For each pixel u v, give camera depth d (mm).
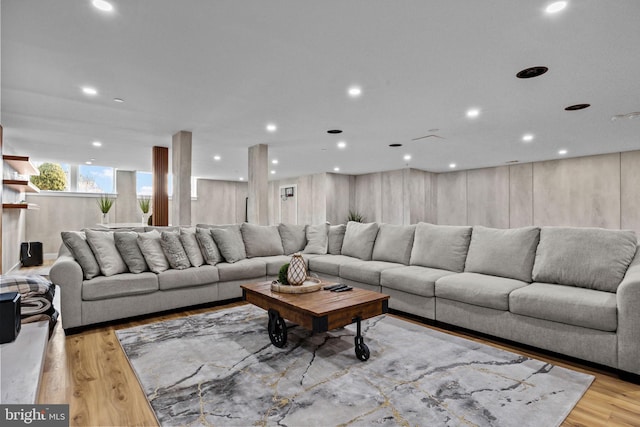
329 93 3711
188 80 3348
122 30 2430
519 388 2039
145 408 1843
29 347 1816
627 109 4250
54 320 2555
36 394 1364
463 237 3637
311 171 10734
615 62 2953
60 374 2225
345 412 1782
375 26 2396
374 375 2199
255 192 6355
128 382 2125
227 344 2715
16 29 2404
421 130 5336
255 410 1800
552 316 2451
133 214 9984
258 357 2473
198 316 3467
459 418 1732
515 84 3457
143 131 5391
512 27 2406
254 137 5832
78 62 2943
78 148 6742
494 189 9453
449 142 6227
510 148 6820
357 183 11594
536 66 3039
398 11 2217
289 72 3170
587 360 2318
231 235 4375
